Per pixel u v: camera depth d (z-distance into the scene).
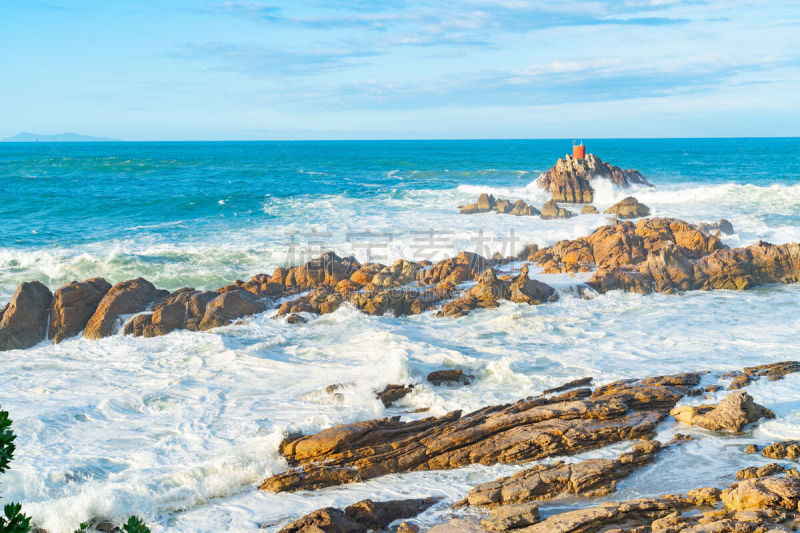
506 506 10.70
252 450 12.83
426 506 11.16
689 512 10.52
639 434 13.45
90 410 15.23
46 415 14.85
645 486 11.52
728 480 11.59
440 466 12.65
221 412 15.00
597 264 28.39
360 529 10.39
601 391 15.23
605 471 11.77
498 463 12.65
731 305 23.81
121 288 22.41
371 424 13.35
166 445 13.38
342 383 15.87
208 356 18.94
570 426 13.34
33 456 12.88
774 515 9.92
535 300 23.91
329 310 22.97
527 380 16.38
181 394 16.19
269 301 23.84
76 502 10.95
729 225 34.03
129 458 12.83
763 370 16.59
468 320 22.30
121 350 19.67
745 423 13.55
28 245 33.56
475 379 16.62
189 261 30.05
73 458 12.80
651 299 24.70
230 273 28.33
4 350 20.03
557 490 11.41
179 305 21.84
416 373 16.22
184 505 11.41
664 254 26.48
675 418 14.22
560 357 18.20
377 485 12.02
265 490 11.92
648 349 18.88
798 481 10.78
